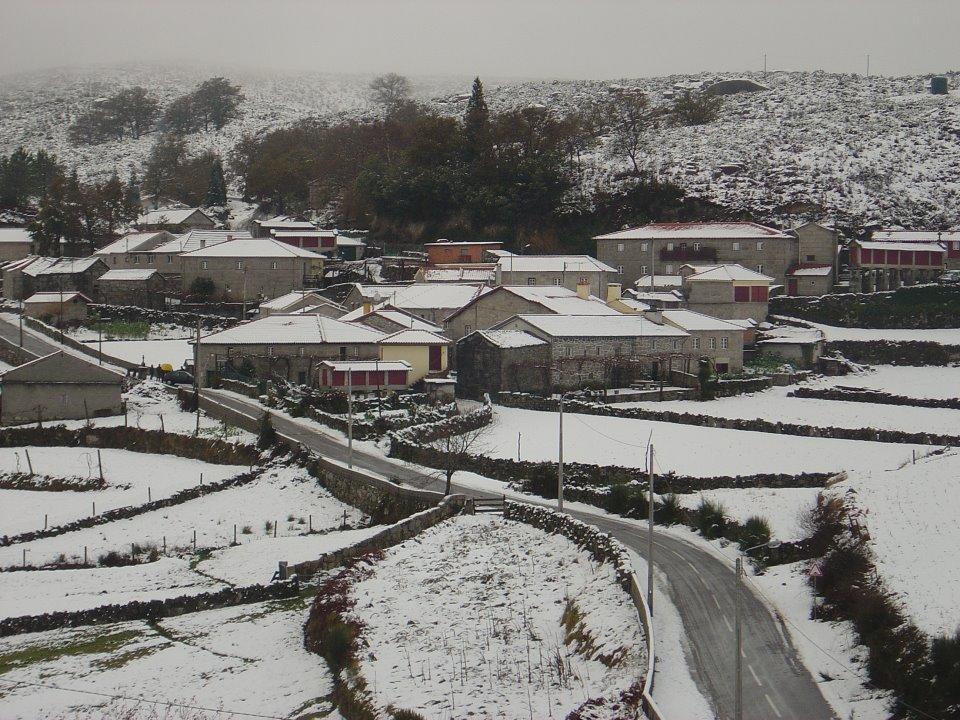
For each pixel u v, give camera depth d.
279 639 85.06
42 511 109.69
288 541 102.56
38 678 78.81
